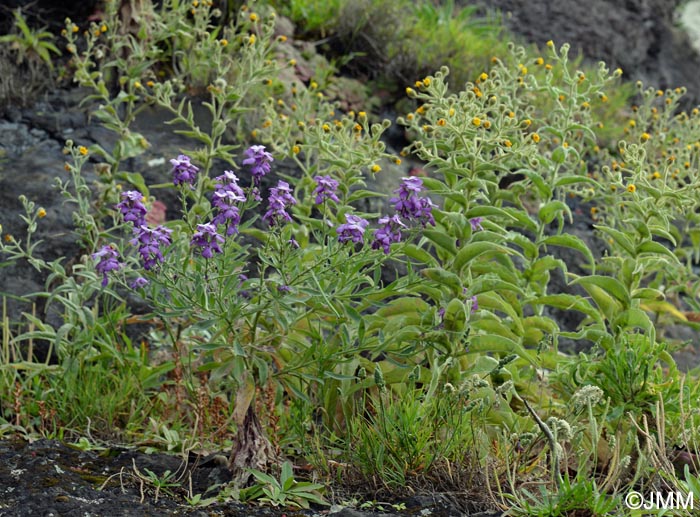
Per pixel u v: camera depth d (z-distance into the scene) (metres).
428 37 8.37
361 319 3.67
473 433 3.57
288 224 4.10
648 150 5.95
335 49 8.01
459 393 3.61
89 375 4.38
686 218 5.20
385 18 8.13
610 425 3.95
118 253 4.06
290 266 3.73
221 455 3.75
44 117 6.34
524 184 4.57
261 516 3.31
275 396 4.03
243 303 3.67
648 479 3.72
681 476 3.77
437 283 3.97
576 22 11.27
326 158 4.37
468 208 4.02
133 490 3.44
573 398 3.74
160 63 6.82
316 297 3.70
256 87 6.56
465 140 3.93
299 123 4.60
